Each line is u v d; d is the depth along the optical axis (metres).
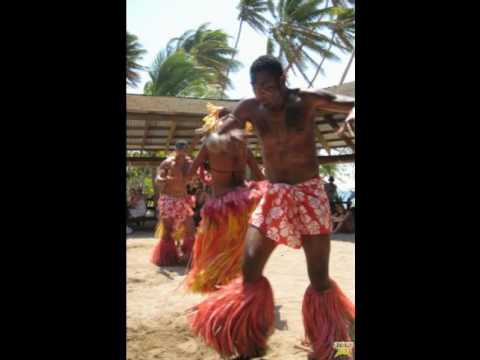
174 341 2.87
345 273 5.39
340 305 2.58
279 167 2.66
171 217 6.45
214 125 4.12
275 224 2.57
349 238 9.56
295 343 2.83
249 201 3.88
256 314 2.51
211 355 2.64
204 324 2.57
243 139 4.10
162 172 6.58
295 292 4.40
